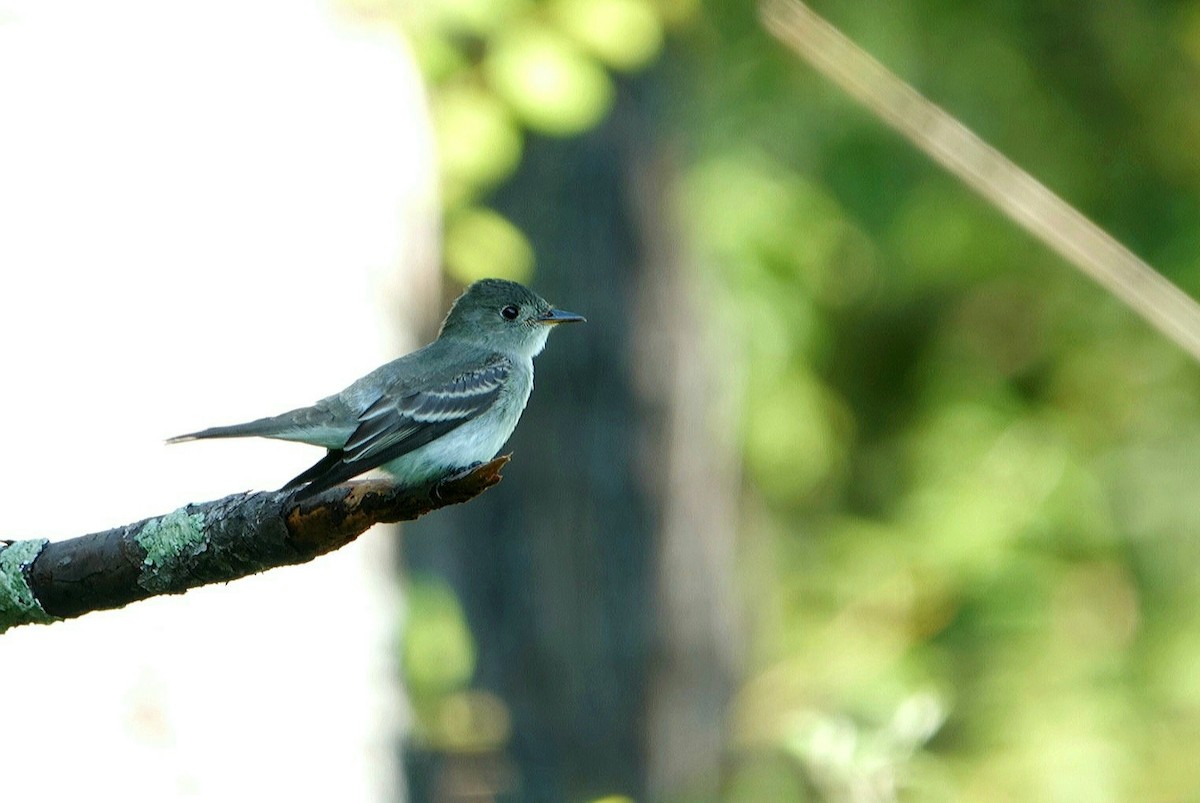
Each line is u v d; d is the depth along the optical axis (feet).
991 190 24.06
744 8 55.57
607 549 38.83
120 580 21.98
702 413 39.93
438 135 33.40
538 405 38.83
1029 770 57.26
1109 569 65.16
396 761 40.01
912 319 71.67
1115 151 65.57
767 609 60.85
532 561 38.73
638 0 32.89
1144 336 67.51
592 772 38.78
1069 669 60.13
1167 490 65.82
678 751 39.32
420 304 40.14
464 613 38.99
